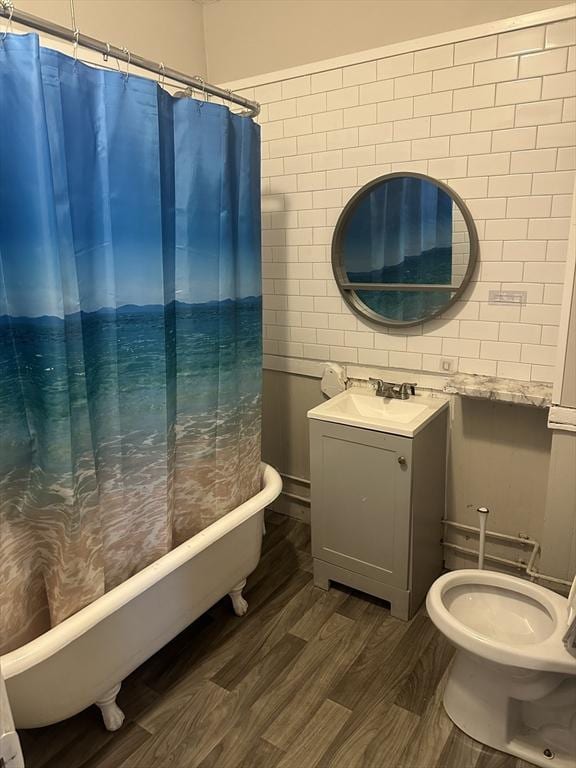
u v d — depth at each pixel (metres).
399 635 2.15
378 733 1.73
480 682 1.66
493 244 2.14
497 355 2.24
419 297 2.37
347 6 2.34
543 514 2.28
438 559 2.50
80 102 1.47
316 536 2.41
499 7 1.99
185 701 1.86
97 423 1.68
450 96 2.10
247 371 2.24
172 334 1.88
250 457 2.33
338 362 2.70
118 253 1.63
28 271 1.41
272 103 2.57
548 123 1.94
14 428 1.51
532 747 1.64
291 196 2.63
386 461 2.11
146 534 1.88
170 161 1.77
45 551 1.61
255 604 2.35
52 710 1.53
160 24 2.63
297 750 1.68
